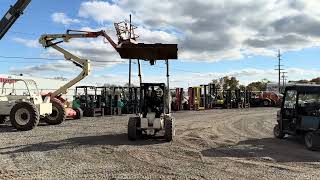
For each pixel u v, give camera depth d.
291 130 14.21
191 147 12.83
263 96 46.31
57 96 22.94
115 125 20.31
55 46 22.77
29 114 17.72
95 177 8.56
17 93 20.19
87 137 15.28
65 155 11.23
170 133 14.02
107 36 22.17
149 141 14.16
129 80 43.12
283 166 9.84
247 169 9.45
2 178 8.45
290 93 14.55
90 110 27.36
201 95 39.69
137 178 8.48
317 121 12.37
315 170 9.39
